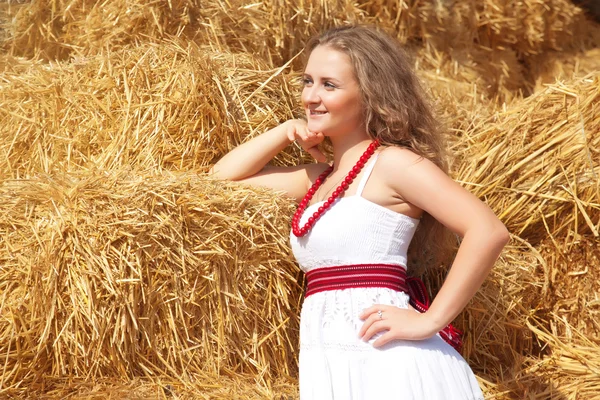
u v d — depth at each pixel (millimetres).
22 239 3162
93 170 3381
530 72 5809
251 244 3312
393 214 2992
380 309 2814
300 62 4477
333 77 3074
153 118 3637
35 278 3078
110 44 4156
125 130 3621
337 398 2754
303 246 3061
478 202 2875
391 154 2994
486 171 3955
